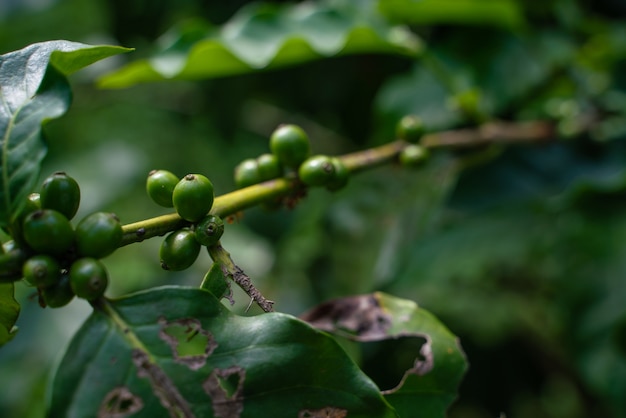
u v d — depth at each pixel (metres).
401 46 0.63
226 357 0.35
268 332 0.35
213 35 0.59
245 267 0.90
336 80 0.85
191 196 0.37
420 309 0.42
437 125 0.71
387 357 0.70
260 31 0.60
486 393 0.88
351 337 0.42
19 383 0.79
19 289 0.87
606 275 0.60
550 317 0.83
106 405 0.34
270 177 0.44
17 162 0.35
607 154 0.71
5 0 0.92
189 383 0.34
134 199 0.97
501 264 0.79
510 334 0.89
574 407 0.97
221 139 0.95
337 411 0.35
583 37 0.76
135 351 0.34
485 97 0.68
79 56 0.37
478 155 0.65
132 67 0.55
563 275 0.61
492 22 0.69
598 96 0.70
